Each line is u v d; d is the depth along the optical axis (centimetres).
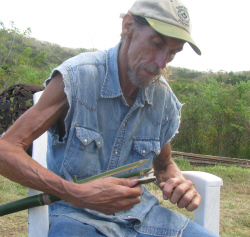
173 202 134
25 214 289
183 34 124
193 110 807
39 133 119
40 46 1920
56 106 123
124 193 115
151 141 152
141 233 136
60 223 123
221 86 900
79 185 113
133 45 132
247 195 398
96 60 137
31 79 940
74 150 128
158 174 167
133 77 134
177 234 134
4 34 1224
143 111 149
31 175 109
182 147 800
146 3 129
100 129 137
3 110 425
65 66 124
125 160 146
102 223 127
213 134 816
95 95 131
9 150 110
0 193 335
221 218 309
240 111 786
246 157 788
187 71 1972
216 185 153
